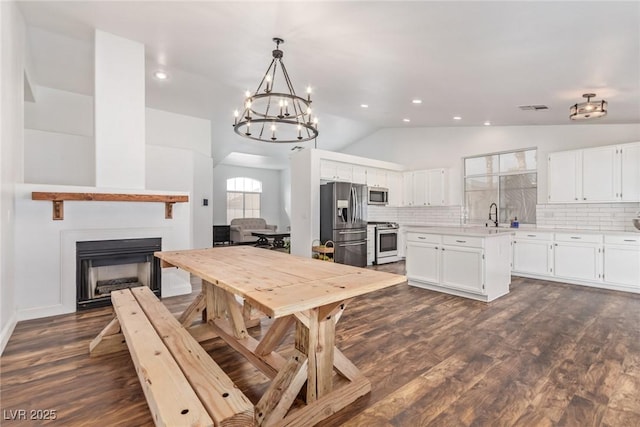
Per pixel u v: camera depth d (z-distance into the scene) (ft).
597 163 15.20
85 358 7.39
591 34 6.91
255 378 6.71
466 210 21.66
